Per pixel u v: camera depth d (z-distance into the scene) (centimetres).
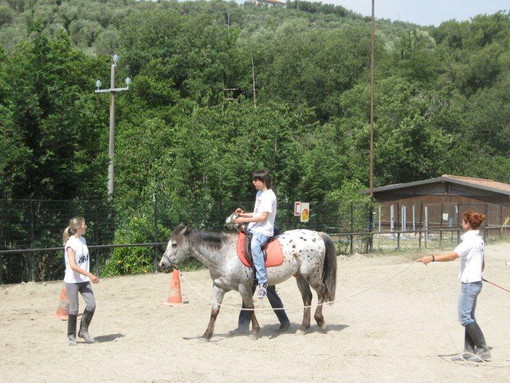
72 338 992
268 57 9000
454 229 3312
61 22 12681
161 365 857
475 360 884
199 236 1037
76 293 995
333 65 8475
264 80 8588
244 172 2475
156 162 3506
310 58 8688
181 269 2091
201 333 1089
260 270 1027
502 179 6259
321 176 2684
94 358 898
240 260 1030
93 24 12331
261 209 1035
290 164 2595
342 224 2708
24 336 1055
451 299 1468
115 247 1944
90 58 5647
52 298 1493
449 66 8938
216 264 1034
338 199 2867
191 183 2391
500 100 7231
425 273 1975
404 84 6912
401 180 5819
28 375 804
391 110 6006
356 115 6881
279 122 2636
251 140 2691
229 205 2238
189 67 7875
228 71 8038
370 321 1198
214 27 8269
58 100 1855
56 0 14612
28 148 1769
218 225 2195
